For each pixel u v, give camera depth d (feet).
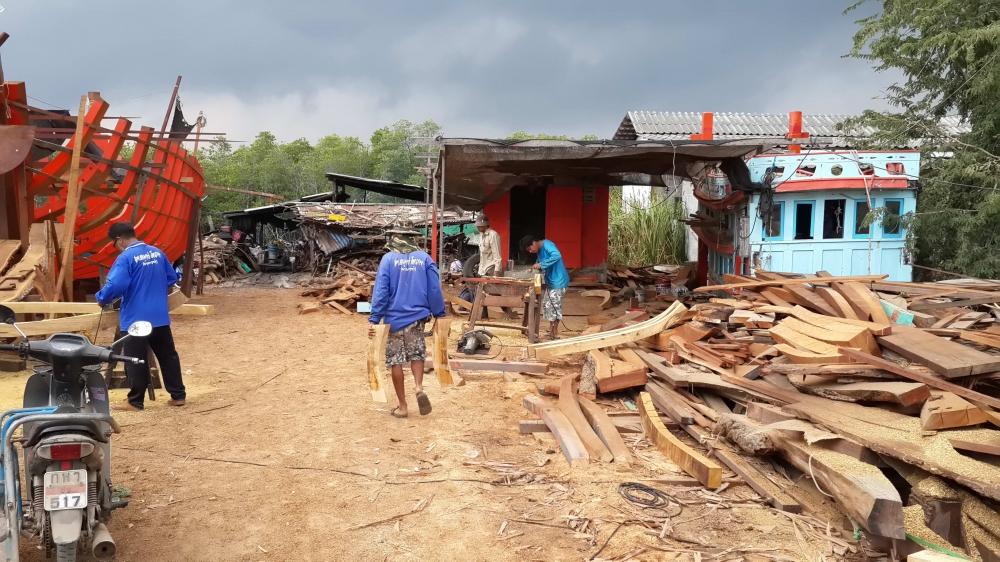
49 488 9.35
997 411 14.11
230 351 30.53
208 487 14.53
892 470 13.50
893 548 11.35
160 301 19.98
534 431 18.62
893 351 17.70
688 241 70.44
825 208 37.68
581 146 36.65
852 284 25.07
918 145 44.62
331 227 74.08
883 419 14.33
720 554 11.82
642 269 63.82
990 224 38.04
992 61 37.09
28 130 27.63
